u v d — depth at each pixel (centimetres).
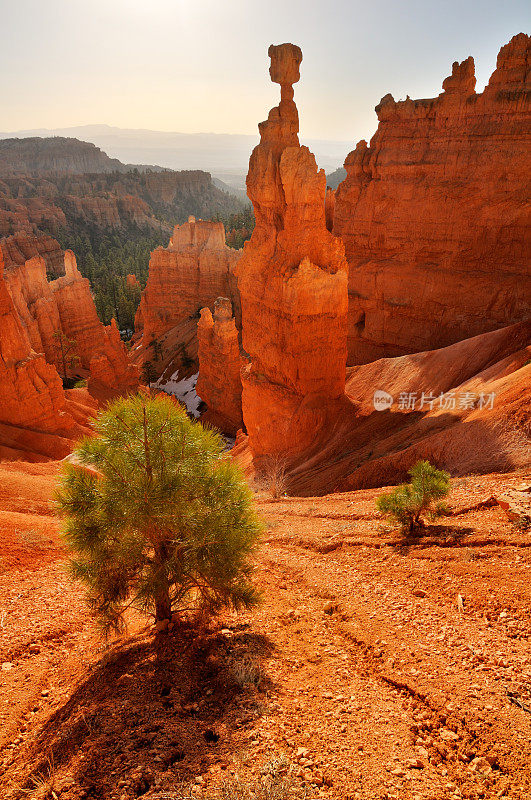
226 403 6341
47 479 2358
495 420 1836
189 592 909
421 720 600
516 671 662
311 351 3052
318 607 980
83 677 802
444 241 4775
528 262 4269
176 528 758
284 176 2911
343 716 609
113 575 793
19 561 1379
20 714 721
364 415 3162
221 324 6147
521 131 4175
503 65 4247
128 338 12862
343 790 483
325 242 2980
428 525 1298
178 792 483
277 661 761
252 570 874
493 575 938
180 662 749
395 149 5078
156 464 747
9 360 3581
